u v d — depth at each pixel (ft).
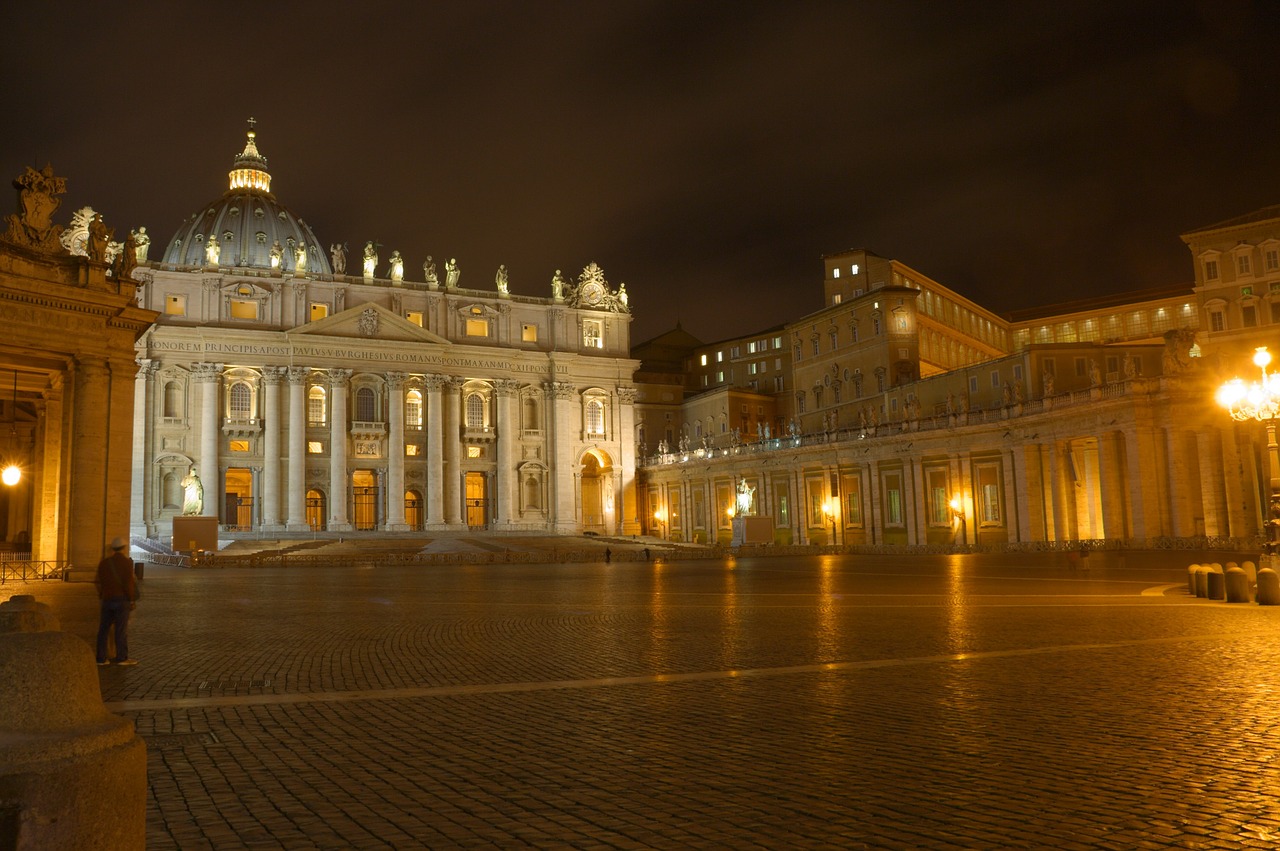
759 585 118.52
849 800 24.85
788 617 74.43
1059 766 27.94
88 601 84.79
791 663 49.34
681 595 102.27
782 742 31.48
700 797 25.34
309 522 309.83
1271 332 256.52
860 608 81.35
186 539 192.34
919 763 28.50
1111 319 349.61
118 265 105.50
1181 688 40.24
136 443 281.74
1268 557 93.91
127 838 14.02
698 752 30.32
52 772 13.24
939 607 81.05
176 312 294.66
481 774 28.12
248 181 411.13
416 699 40.65
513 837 22.34
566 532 337.11
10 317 97.66
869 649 54.19
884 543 257.34
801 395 340.39
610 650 56.18
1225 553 162.20
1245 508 190.29
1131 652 51.24
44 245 100.53
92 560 102.78
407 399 323.98
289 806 25.07
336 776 28.07
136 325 106.83
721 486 321.32
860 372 306.14
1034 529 217.15
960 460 237.04
